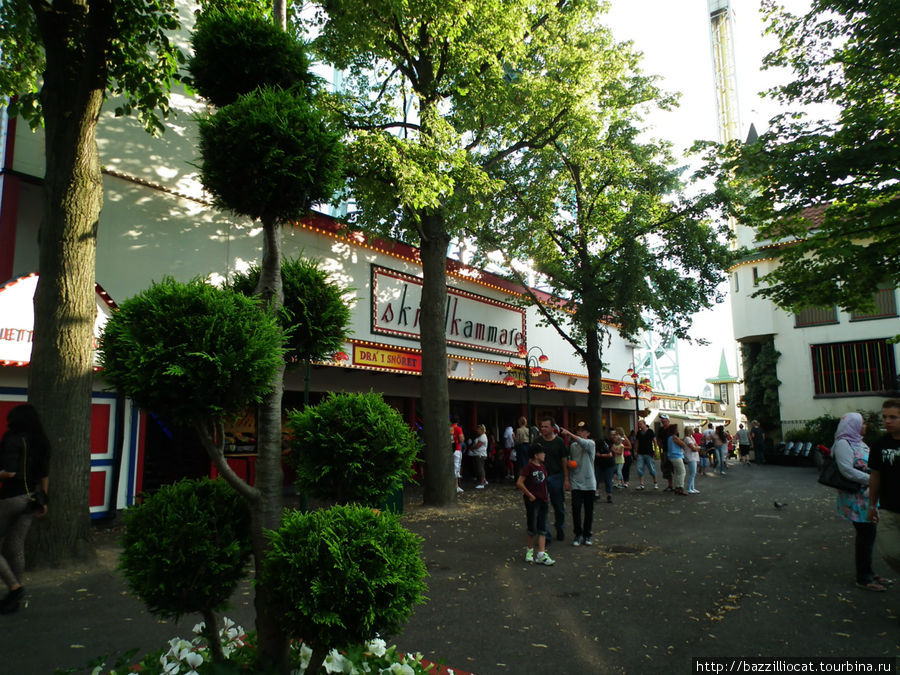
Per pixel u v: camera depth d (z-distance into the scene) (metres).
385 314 14.57
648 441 15.72
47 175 6.85
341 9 10.84
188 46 10.88
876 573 6.78
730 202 16.03
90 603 5.47
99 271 9.66
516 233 16.44
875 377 23.64
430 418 12.20
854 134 9.09
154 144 10.55
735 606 5.64
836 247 9.64
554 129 13.93
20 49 8.95
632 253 16.02
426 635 4.86
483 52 11.26
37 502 5.50
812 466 23.48
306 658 3.05
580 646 4.63
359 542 2.51
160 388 2.37
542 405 24.03
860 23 9.32
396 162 10.07
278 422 2.98
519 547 8.38
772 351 25.80
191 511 2.85
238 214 3.17
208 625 3.01
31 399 6.59
